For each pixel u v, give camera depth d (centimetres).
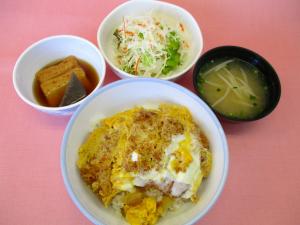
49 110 22
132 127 20
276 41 30
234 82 27
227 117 23
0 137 24
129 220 19
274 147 24
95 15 30
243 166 23
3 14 30
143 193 20
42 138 24
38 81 25
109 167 20
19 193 21
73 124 20
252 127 25
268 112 23
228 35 30
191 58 27
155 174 19
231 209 22
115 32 28
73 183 18
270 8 32
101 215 18
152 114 21
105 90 21
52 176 22
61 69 25
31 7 30
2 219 20
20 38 29
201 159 20
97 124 22
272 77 26
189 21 28
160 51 27
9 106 25
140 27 28
